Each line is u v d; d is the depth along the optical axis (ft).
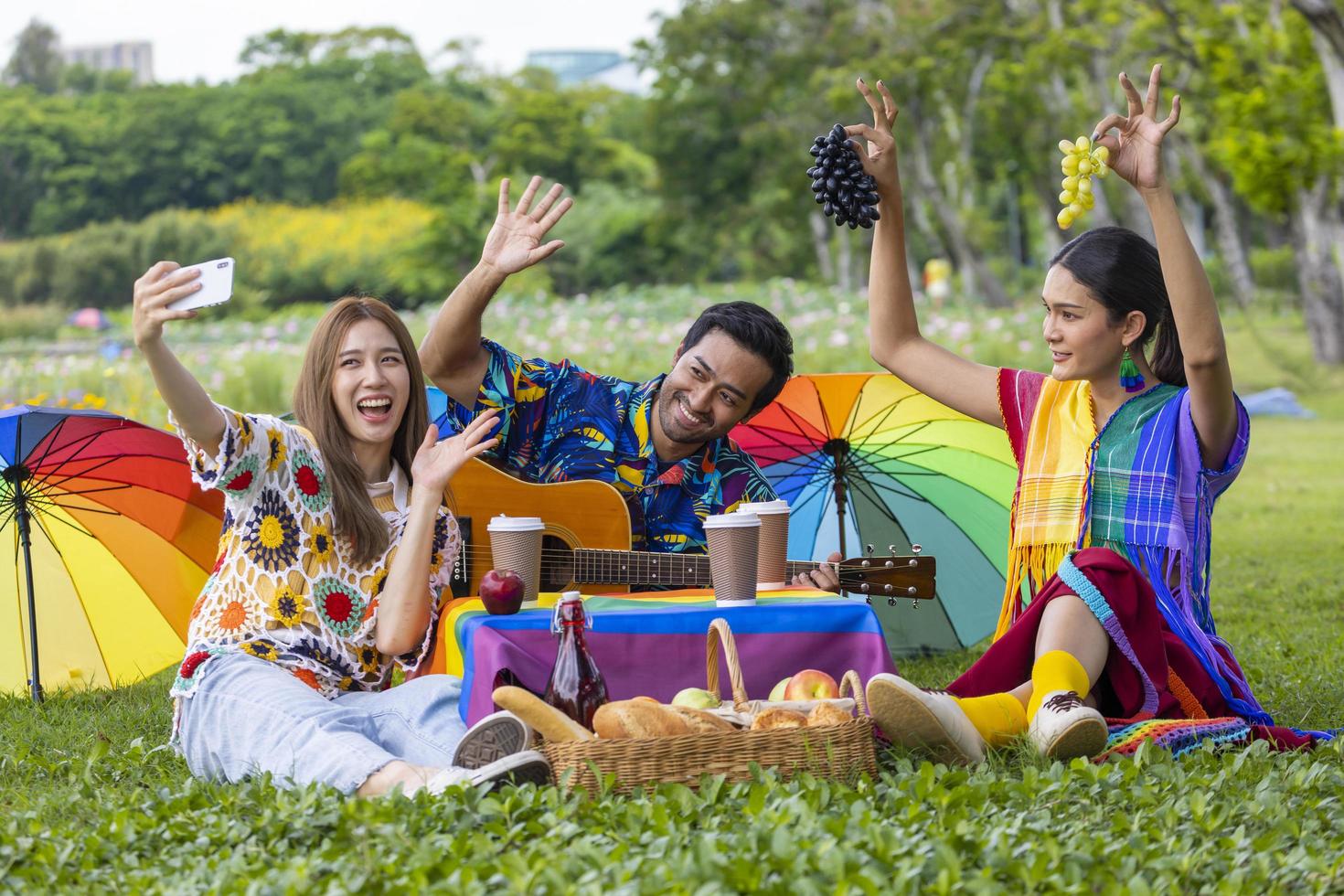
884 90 12.94
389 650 11.37
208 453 11.01
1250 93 62.08
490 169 189.88
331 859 8.32
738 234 173.47
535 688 10.54
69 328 133.49
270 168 234.17
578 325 62.59
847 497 17.04
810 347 61.62
